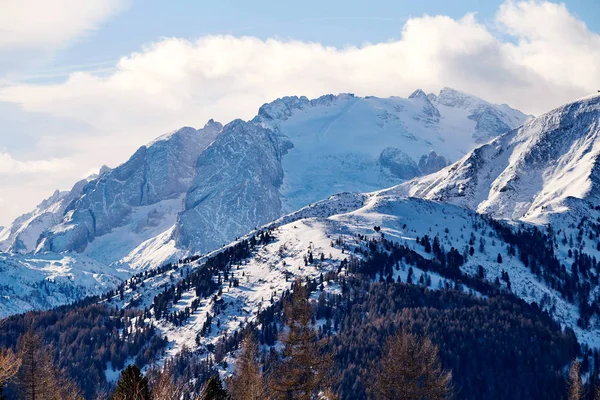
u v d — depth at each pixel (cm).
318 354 15488
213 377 11138
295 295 15875
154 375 10181
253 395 14150
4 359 10006
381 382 16388
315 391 15400
